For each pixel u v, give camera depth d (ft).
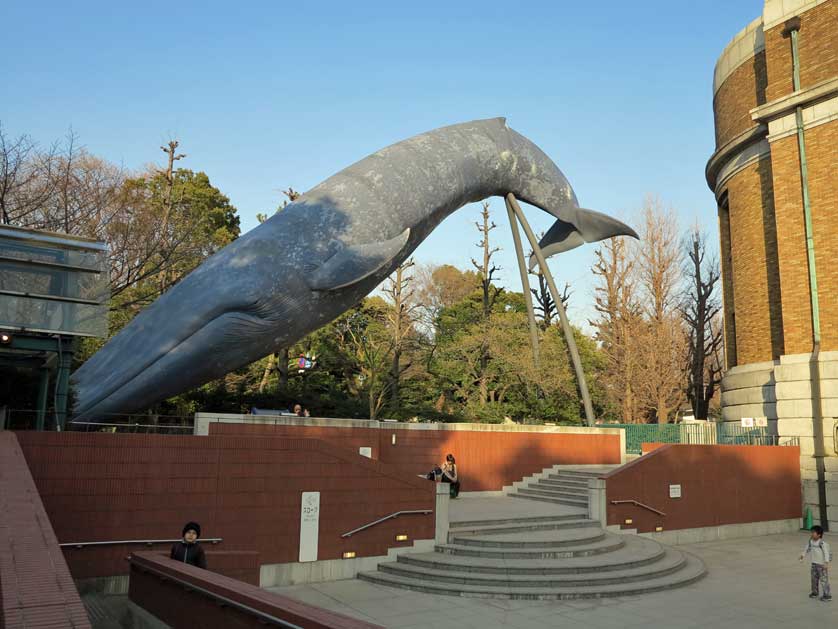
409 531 46.55
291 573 41.81
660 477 61.36
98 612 30.76
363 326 104.37
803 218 73.36
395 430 66.23
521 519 53.21
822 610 38.34
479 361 111.14
